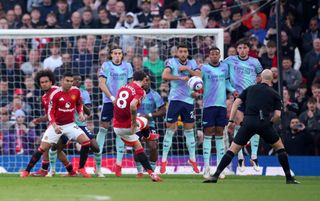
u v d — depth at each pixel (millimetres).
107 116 47875
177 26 62156
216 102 46719
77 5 64625
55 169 50500
